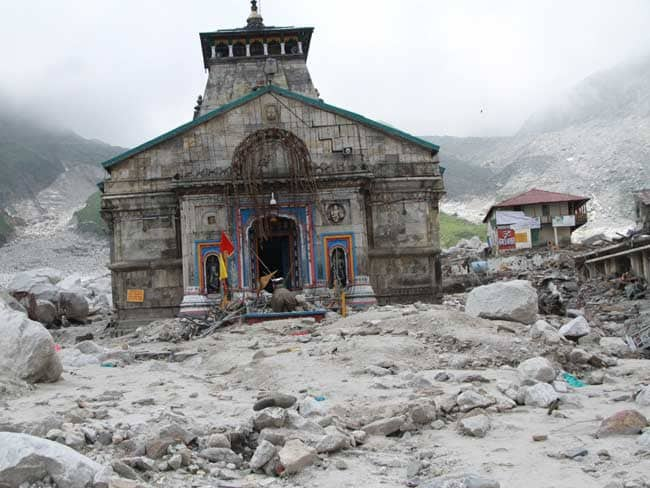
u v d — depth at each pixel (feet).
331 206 131.03
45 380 56.80
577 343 72.59
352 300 128.06
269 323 99.30
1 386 51.44
